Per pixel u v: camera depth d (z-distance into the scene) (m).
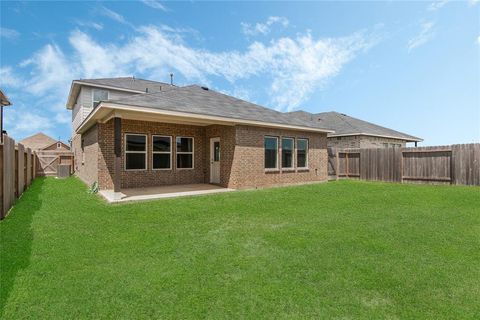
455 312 2.93
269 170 12.42
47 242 4.75
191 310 2.90
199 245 4.75
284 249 4.61
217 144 12.70
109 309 2.89
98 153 10.54
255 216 6.81
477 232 5.55
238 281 3.52
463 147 12.17
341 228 5.80
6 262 3.93
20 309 2.86
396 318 2.83
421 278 3.64
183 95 11.84
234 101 13.65
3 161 6.18
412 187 12.02
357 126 20.38
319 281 3.54
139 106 8.61
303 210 7.54
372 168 15.41
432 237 5.25
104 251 4.41
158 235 5.22
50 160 19.36
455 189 10.88
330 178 17.19
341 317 2.83
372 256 4.34
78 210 7.11
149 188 11.23
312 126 14.16
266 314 2.86
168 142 12.26
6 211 6.52
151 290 3.27
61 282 3.41
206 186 12.00
